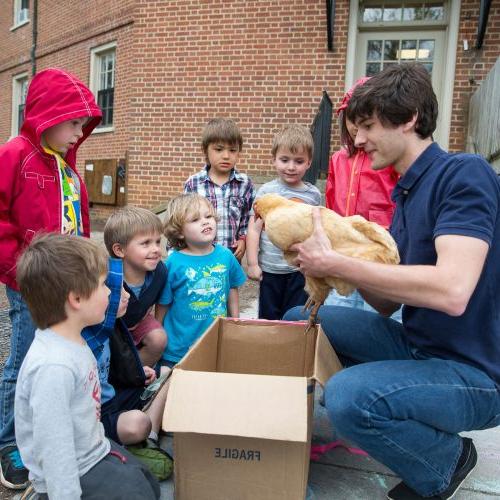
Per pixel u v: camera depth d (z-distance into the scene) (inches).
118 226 94.3
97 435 64.4
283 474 64.8
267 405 59.2
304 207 68.7
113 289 74.7
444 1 278.2
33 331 79.7
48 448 56.9
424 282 61.1
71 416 60.1
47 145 90.2
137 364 84.1
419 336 75.2
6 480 74.6
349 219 68.0
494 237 66.9
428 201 68.7
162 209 282.8
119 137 371.9
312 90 288.0
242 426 58.2
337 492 74.9
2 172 80.7
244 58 299.4
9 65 501.0
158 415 86.5
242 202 133.0
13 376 79.7
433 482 69.1
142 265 94.8
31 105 86.7
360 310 89.9
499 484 77.6
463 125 269.4
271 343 86.4
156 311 107.3
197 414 59.1
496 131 202.2
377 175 108.8
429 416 65.1
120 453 66.2
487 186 64.7
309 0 283.7
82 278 61.8
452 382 65.8
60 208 88.4
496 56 261.6
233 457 66.1
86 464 61.6
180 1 310.7
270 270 127.1
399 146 71.1
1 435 78.0
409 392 64.6
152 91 323.6
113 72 388.8
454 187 65.1
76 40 410.6
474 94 255.8
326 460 83.4
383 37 291.4
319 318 88.4
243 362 87.6
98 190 385.1
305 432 57.6
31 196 83.4
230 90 304.2
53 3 435.5
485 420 69.4
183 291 104.8
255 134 300.0
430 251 69.4
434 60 285.6
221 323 87.8
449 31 269.0
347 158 116.4
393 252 65.7
